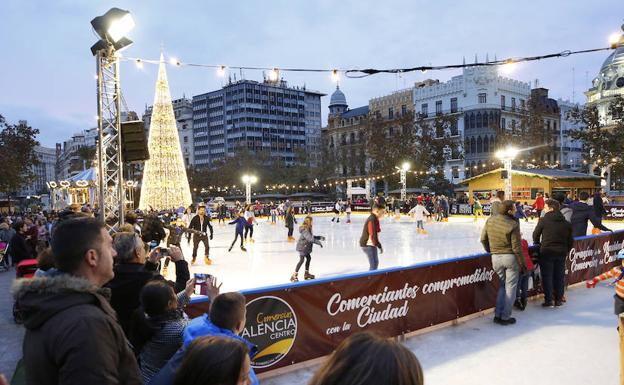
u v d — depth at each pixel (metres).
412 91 70.06
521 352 4.98
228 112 118.12
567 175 30.45
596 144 41.81
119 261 3.19
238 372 1.44
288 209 17.84
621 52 59.09
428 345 5.23
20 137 36.38
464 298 6.14
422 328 5.63
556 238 6.62
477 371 4.49
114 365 1.50
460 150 62.81
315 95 132.12
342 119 84.50
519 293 6.68
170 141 24.81
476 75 61.72
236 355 1.44
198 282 3.40
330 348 4.80
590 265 8.53
